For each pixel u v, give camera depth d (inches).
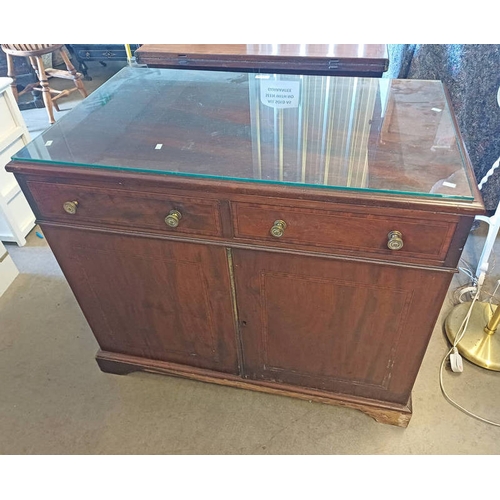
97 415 52.9
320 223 34.5
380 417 49.4
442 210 30.8
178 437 50.3
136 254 42.6
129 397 54.6
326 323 42.5
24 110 123.0
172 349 52.3
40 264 75.2
